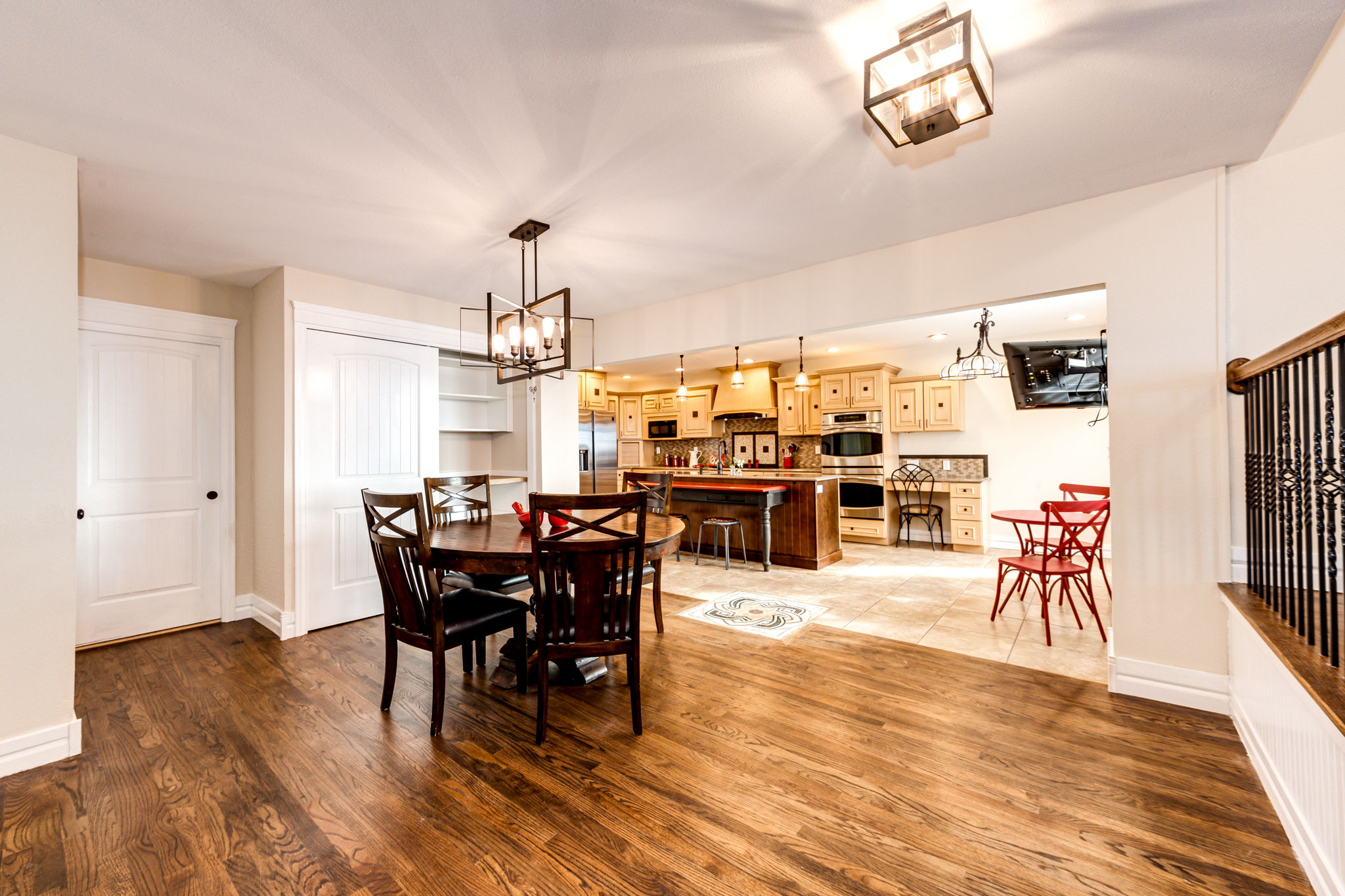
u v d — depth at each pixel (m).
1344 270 2.09
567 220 2.71
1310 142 2.14
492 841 1.59
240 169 2.18
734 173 2.26
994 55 1.58
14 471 1.97
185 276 3.49
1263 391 2.00
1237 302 2.28
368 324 3.73
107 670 2.82
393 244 2.99
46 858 1.52
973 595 4.22
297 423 3.38
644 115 1.86
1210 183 2.29
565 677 2.68
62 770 1.94
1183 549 2.34
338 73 1.63
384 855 1.53
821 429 6.91
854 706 2.40
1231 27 1.47
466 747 2.08
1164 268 2.38
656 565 3.31
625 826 1.65
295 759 2.00
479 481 3.59
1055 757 1.98
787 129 1.95
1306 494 1.55
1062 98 1.79
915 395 6.47
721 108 1.83
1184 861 1.48
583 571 2.12
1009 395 6.12
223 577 3.61
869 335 5.77
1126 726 2.18
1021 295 2.71
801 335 3.52
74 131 1.92
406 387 3.96
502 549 2.29
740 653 3.03
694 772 1.91
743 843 1.57
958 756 2.00
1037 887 1.40
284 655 3.02
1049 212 2.63
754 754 2.03
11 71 1.60
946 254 2.94
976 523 5.93
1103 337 5.27
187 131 1.92
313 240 2.92
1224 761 1.93
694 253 3.20
